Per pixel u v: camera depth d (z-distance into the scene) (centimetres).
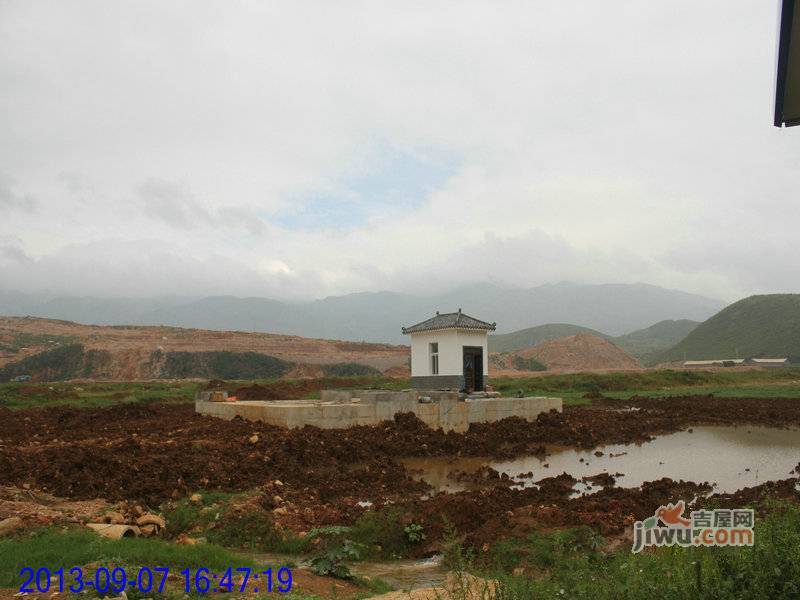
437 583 853
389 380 4969
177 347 7262
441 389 2892
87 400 3525
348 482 1551
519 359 10244
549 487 1495
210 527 1089
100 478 1295
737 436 2566
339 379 4750
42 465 1362
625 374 6066
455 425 2403
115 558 726
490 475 1702
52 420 2519
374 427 2202
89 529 888
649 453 2145
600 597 585
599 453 2116
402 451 2034
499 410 2597
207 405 2527
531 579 767
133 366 6694
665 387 5712
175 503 1205
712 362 10794
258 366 7038
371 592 773
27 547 755
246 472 1488
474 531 1081
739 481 1606
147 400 3641
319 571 823
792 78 773
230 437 1862
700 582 557
